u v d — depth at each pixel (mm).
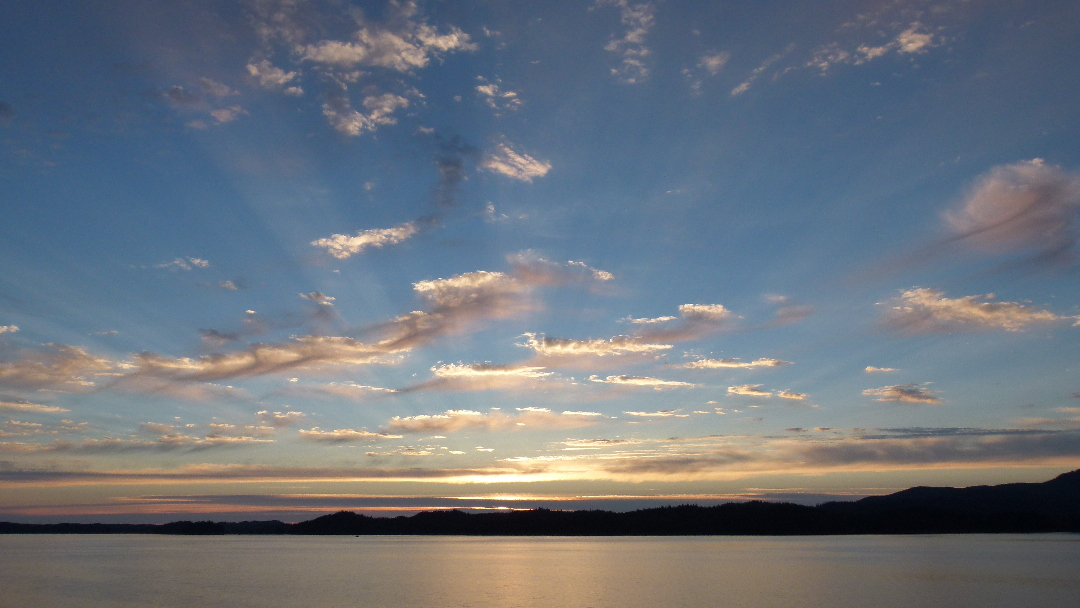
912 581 89375
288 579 102625
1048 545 180625
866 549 171500
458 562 140500
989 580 89812
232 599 77438
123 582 98500
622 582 94250
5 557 173000
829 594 77562
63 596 80750
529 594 81812
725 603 71562
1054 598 72188
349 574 112188
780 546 195375
